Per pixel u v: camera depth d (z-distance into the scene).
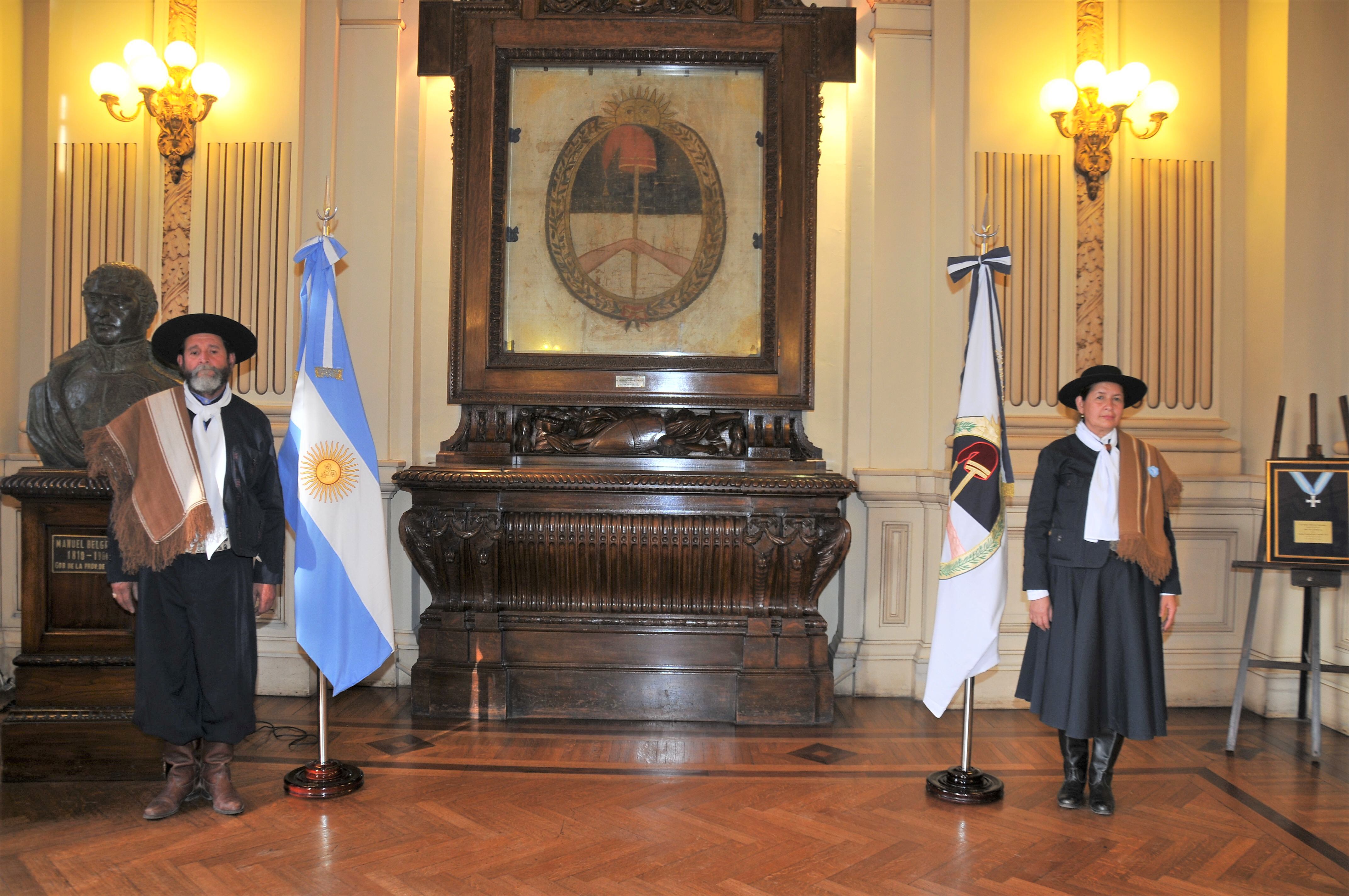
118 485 2.79
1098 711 2.88
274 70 4.29
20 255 4.34
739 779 3.22
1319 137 4.18
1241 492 4.27
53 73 4.33
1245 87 4.44
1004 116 4.36
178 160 4.25
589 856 2.57
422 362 4.54
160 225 4.32
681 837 2.71
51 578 3.18
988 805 3.00
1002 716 4.07
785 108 4.32
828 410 4.53
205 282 4.30
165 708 2.78
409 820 2.81
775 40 4.32
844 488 3.86
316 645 3.06
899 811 2.94
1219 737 3.82
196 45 4.30
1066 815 2.93
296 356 4.29
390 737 3.64
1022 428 4.31
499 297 4.29
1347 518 3.50
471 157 4.29
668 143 4.38
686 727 3.86
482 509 3.91
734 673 3.95
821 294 4.53
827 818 2.88
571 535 3.94
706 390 4.29
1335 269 4.18
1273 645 4.16
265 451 3.00
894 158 4.43
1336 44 4.20
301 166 4.32
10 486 3.09
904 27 4.43
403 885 2.38
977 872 2.51
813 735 3.76
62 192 4.33
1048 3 4.39
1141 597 2.94
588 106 4.37
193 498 2.77
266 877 2.42
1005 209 4.34
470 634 3.96
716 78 4.38
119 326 3.27
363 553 3.15
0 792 3.03
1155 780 3.27
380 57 4.38
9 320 4.28
